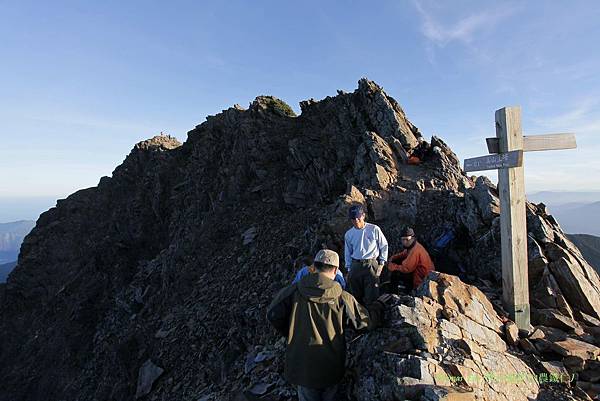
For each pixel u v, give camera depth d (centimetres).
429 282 609
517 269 658
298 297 455
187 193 3130
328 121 2434
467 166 760
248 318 1412
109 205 4106
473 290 635
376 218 1223
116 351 2058
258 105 3012
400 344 496
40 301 3525
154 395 1567
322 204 1948
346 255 703
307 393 447
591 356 577
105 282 3089
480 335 564
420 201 1266
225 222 2483
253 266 1877
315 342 436
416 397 423
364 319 468
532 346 605
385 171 1454
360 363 523
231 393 864
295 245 1627
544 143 648
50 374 2617
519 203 657
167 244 3025
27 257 3825
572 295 731
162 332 1927
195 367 1537
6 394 2644
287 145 2598
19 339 3216
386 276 881
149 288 2598
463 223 1020
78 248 3869
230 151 2980
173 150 4019
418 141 1781
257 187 2511
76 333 2781
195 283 2180
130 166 4225
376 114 1925
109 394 1920
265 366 858
